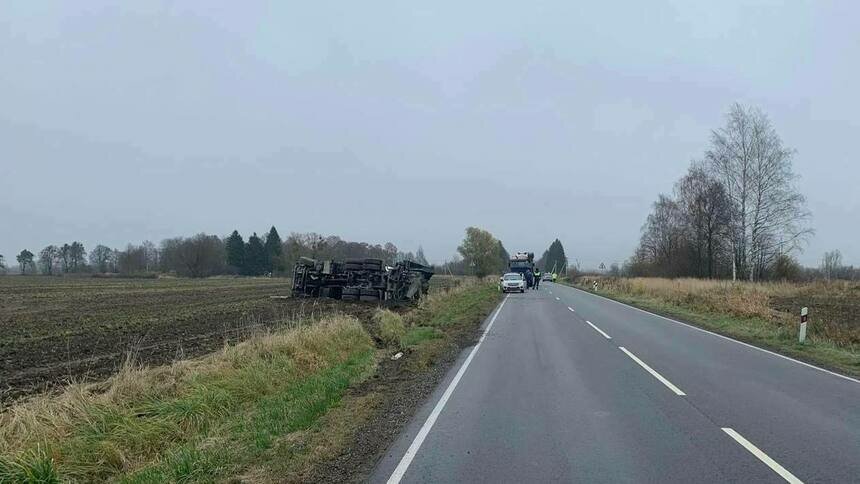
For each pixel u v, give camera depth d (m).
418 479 6.04
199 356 14.34
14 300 36.41
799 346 16.55
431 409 9.16
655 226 78.75
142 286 57.88
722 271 62.81
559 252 183.12
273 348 12.75
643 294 42.59
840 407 9.07
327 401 9.59
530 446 7.11
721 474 6.06
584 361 13.73
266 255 129.12
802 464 6.36
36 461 6.21
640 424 8.09
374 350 16.00
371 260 33.62
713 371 12.38
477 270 94.25
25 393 10.66
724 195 57.69
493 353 15.27
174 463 6.68
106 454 7.23
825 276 64.50
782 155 54.16
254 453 7.07
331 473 6.35
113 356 14.81
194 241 109.50
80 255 125.94
